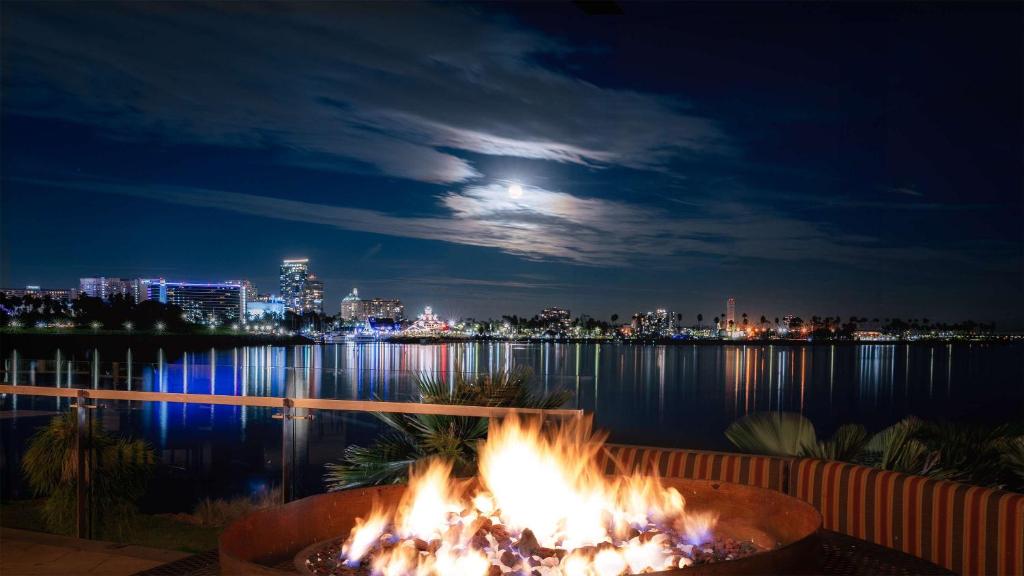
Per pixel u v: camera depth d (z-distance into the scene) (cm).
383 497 267
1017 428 648
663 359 15488
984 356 18512
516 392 600
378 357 14138
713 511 268
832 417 4700
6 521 789
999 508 266
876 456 535
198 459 2089
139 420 3130
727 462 345
